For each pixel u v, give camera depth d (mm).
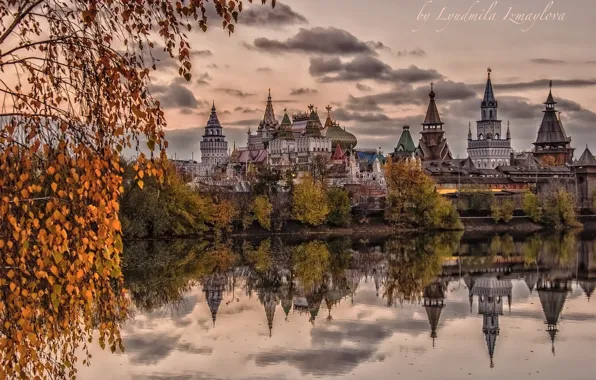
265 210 142000
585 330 54875
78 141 13344
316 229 151375
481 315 61469
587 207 199375
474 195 186625
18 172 12922
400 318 60062
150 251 106062
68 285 12875
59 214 12438
